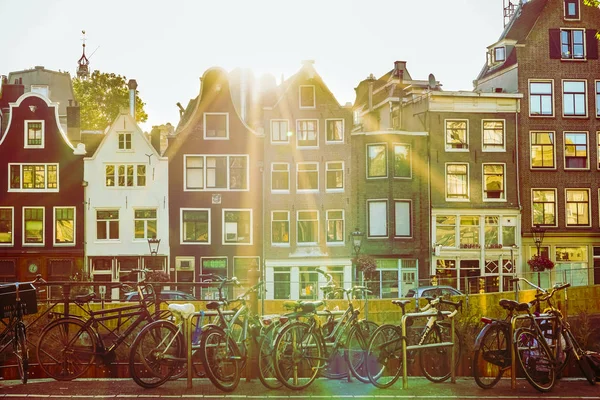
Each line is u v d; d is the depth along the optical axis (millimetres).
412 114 42688
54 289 17547
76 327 9711
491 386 9539
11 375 10234
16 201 38344
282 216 39719
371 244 39594
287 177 39875
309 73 40375
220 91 39594
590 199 41719
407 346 9602
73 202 38469
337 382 9844
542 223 41312
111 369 10320
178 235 38812
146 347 9164
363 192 39844
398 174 39938
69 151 38719
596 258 41500
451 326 9992
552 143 41719
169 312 10281
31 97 38719
